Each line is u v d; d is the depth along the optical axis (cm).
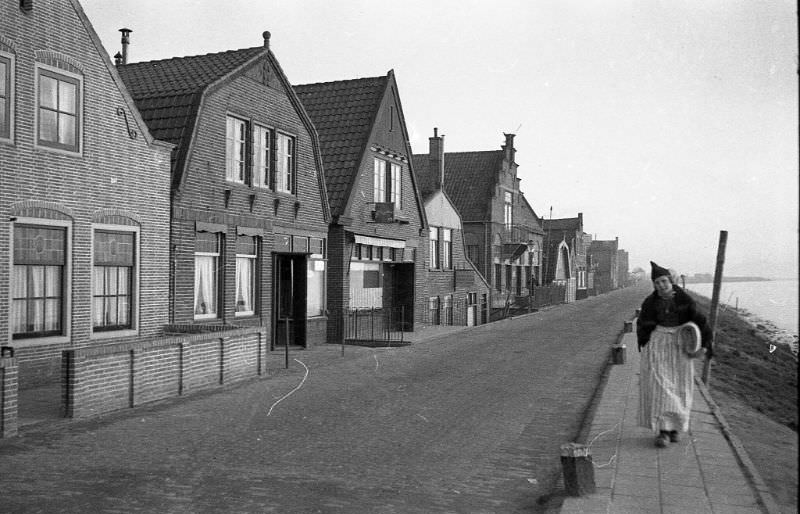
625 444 844
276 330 2014
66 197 1321
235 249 1822
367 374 1552
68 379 1016
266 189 1953
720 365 2172
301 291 2073
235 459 811
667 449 815
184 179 1611
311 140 2178
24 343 1238
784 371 2702
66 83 1334
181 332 1542
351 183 2334
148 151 1523
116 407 1094
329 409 1132
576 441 907
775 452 971
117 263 1456
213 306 1762
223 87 1767
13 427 916
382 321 2595
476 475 764
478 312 3728
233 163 1839
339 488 705
